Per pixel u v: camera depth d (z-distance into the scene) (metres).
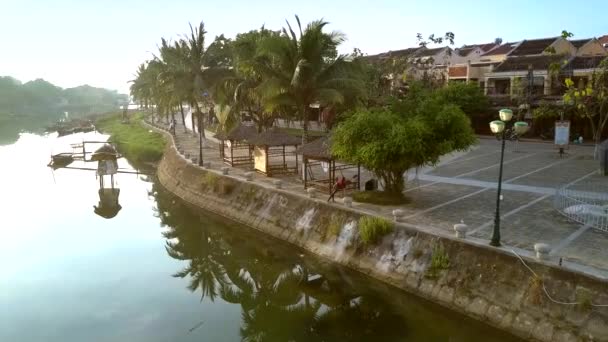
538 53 48.56
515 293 13.20
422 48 64.06
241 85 35.41
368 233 17.59
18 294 17.59
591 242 14.95
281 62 29.00
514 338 12.59
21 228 26.92
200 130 35.19
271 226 23.47
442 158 33.47
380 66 48.03
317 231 20.70
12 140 78.62
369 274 17.19
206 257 22.20
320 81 29.44
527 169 28.31
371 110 22.02
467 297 14.12
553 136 41.84
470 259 14.67
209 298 17.42
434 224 17.50
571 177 25.50
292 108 36.09
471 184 24.42
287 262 20.23
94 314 15.88
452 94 44.66
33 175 43.88
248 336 14.21
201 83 43.72
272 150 39.03
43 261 21.38
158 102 61.78
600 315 11.43
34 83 192.00
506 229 16.56
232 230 25.02
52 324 15.05
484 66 52.19
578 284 12.12
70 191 36.94
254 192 26.39
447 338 13.52
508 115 13.99
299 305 16.53
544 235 15.78
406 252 16.50
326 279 18.42
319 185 23.78
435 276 15.20
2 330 14.64
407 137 18.14
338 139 19.94
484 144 41.09
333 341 13.77
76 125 100.31
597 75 30.78
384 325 14.55
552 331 11.99
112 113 134.88
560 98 39.50
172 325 15.01
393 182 21.09
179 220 27.89
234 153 40.03
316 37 28.11
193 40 44.38
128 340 13.96
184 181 34.34
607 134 39.91
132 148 58.34
